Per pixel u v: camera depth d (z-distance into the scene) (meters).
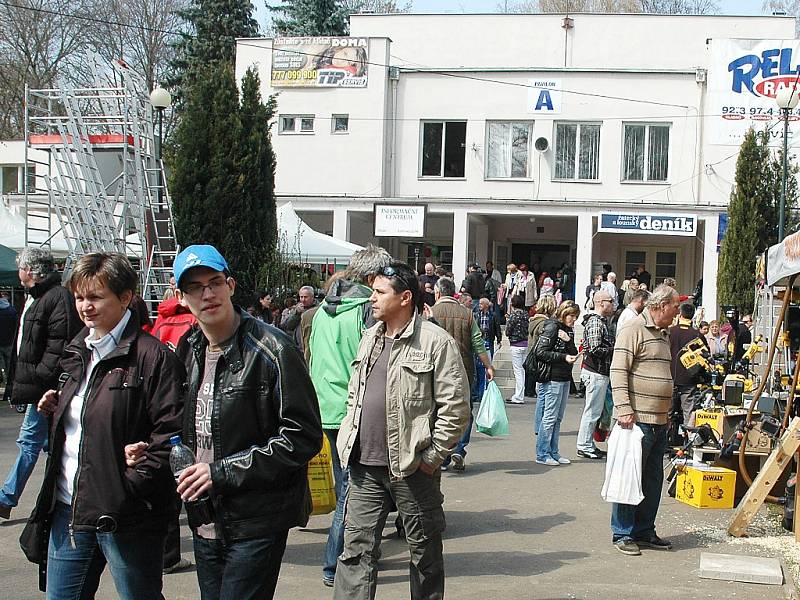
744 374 12.24
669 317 6.77
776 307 11.16
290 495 3.62
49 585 3.90
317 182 26.56
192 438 3.69
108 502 3.75
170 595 5.73
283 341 3.64
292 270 16.36
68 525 3.90
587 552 6.86
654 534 6.98
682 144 25.30
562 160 25.92
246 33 37.12
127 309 3.97
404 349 4.79
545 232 28.34
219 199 14.83
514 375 17.20
